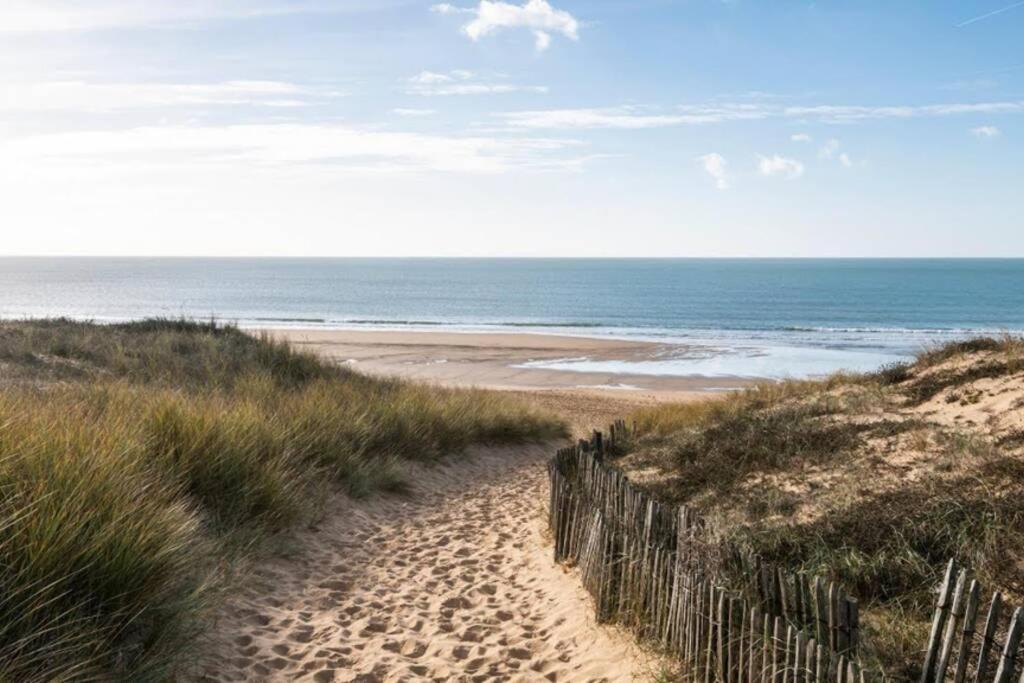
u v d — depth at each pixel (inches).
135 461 203.3
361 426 405.4
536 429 598.9
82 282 6205.7
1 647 126.2
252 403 362.6
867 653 144.4
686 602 167.0
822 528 214.7
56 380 422.6
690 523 185.6
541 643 202.2
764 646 138.5
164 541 173.5
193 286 5556.1
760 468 297.9
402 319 2613.2
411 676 175.2
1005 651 112.0
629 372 1243.8
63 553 147.0
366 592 236.1
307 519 285.7
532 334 1927.9
